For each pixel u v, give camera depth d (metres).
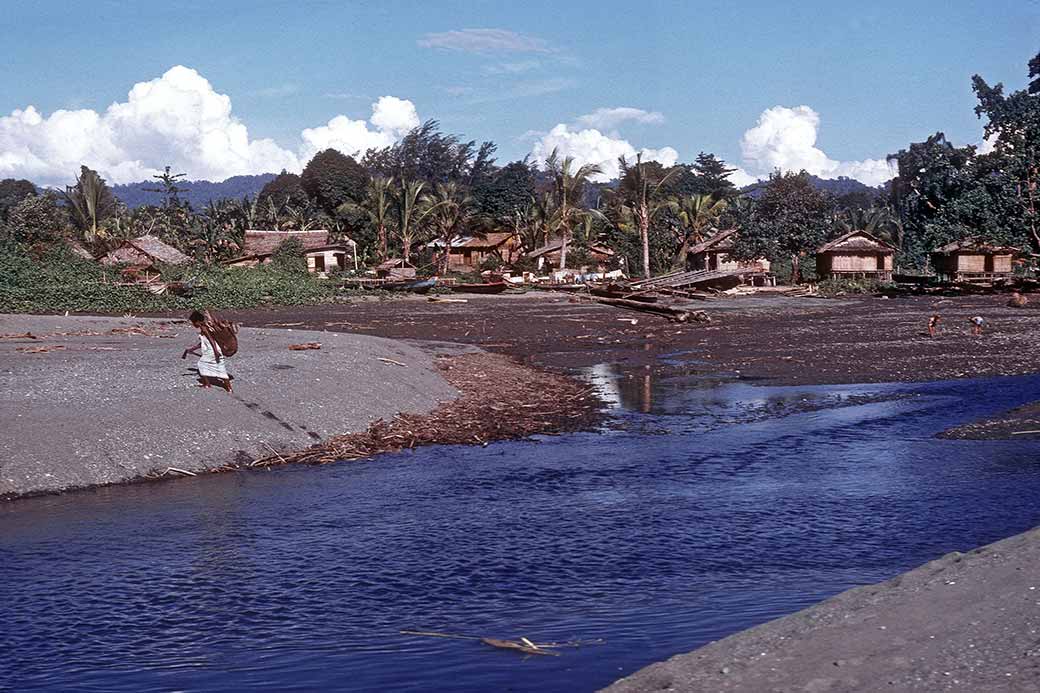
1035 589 6.08
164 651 6.83
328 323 43.00
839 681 4.95
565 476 13.42
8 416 14.46
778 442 15.87
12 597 8.29
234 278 59.72
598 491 12.38
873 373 24.86
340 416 17.20
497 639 6.79
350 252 87.19
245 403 16.72
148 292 51.78
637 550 9.46
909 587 6.51
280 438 15.46
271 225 102.25
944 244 80.38
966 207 80.56
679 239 96.31
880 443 15.48
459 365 26.58
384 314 49.44
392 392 19.70
